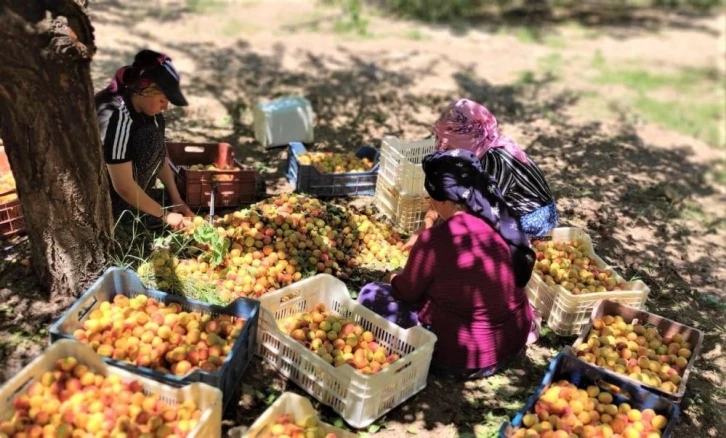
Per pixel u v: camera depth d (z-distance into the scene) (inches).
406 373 157.1
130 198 192.9
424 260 160.9
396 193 235.1
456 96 383.2
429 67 426.3
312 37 454.6
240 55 399.2
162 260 183.5
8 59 142.6
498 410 164.4
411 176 226.2
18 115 153.0
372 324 172.1
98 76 336.2
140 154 195.6
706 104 428.8
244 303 161.8
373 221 236.7
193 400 134.1
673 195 301.6
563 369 163.5
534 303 201.3
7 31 138.9
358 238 224.7
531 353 186.1
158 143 201.2
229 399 153.9
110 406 134.0
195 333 154.4
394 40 473.1
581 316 190.1
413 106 362.3
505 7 613.9
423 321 169.0
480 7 604.1
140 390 137.7
